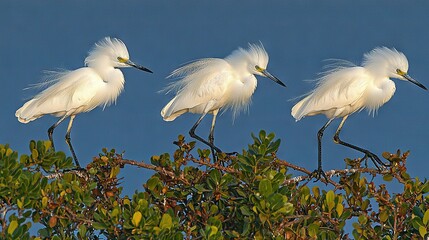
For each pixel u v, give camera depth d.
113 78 17.39
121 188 11.17
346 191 11.38
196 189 10.90
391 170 11.96
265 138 11.02
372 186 11.21
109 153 11.49
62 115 17.14
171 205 10.88
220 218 10.70
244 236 10.40
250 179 10.72
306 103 16.73
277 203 10.09
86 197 10.58
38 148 11.37
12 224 9.64
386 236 10.55
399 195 11.05
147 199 10.72
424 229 10.25
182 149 11.57
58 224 10.55
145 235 9.62
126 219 9.75
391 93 16.91
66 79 17.03
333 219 10.68
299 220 10.48
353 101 16.62
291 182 11.48
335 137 16.58
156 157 11.55
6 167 10.34
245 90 17.31
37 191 10.27
